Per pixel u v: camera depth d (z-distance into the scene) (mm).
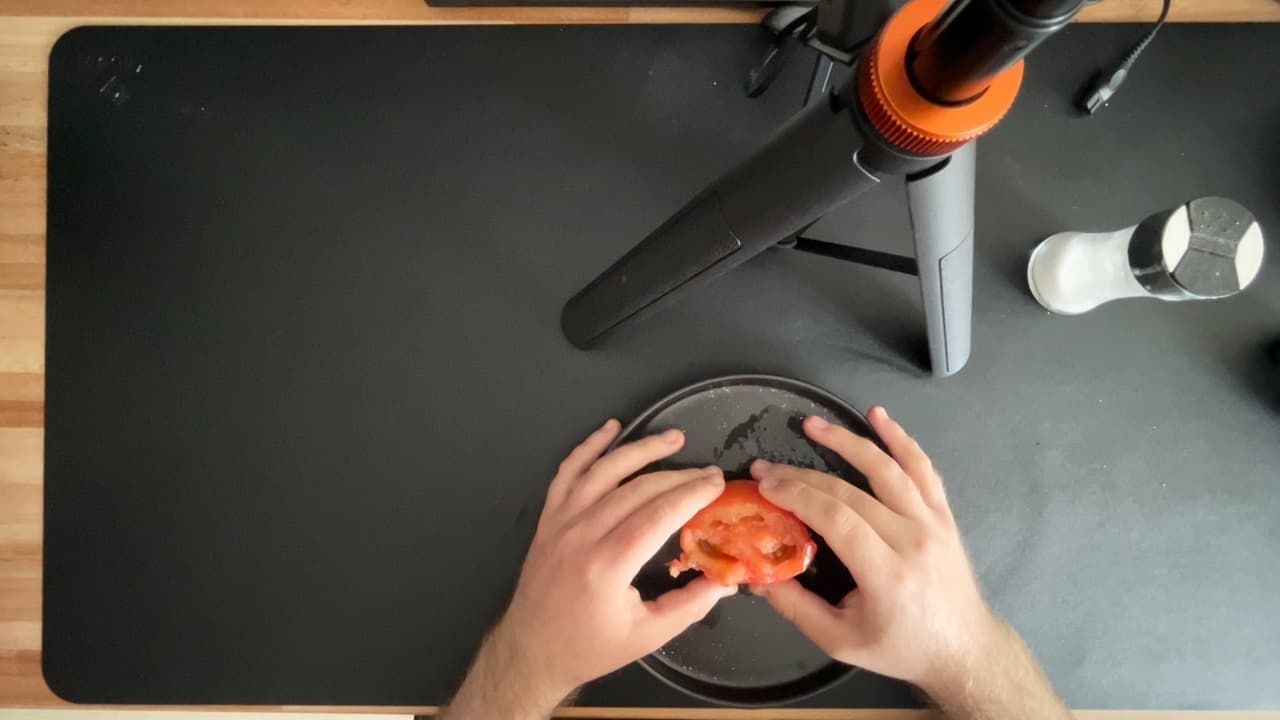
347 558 752
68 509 758
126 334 780
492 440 767
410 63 803
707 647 730
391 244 791
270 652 741
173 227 792
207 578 750
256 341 780
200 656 740
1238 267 646
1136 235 685
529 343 779
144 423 770
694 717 731
